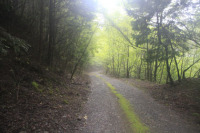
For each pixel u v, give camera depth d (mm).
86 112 5516
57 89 7402
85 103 6750
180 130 4121
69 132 3738
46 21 10305
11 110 3809
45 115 4270
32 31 10031
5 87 4578
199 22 7805
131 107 6332
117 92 9844
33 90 5621
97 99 7781
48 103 5219
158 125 4461
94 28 13352
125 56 20203
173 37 7773
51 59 10289
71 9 9570
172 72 20734
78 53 12953
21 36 8203
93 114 5352
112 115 5336
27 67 7031
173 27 7785
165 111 5770
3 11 7164
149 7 8148
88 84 13492
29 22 10117
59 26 11016
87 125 4348
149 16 8367
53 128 3705
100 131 4008
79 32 12219
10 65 5906
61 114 4719
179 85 9164
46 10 10125
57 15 10727
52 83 7855
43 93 5934
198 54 15383
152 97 8258
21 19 9289
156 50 8500
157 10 7973
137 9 9000
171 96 7641
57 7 9875
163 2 7438
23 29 9156
